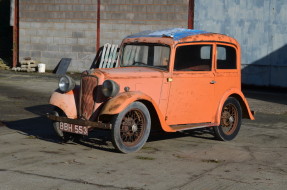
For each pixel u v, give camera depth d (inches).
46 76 724.0
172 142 310.7
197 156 273.1
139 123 275.6
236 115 327.6
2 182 210.8
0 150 270.5
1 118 376.2
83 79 277.6
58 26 781.3
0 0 979.3
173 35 294.8
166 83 287.7
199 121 308.2
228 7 685.9
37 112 411.2
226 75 319.9
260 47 674.2
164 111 289.1
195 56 302.7
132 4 743.7
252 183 221.3
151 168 241.9
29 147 280.2
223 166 251.6
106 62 751.7
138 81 276.4
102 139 308.7
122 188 207.5
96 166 241.8
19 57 805.9
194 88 301.3
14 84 605.3
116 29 755.4
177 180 222.2
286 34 661.9
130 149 270.5
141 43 303.9
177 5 719.7
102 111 258.5
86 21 767.7
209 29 701.9
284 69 666.2
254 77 679.7
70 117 280.4
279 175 237.1
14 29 806.5
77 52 776.3
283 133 358.3
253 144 314.2
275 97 589.3
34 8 791.1
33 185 207.6
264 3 667.4
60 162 247.3
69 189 203.6
